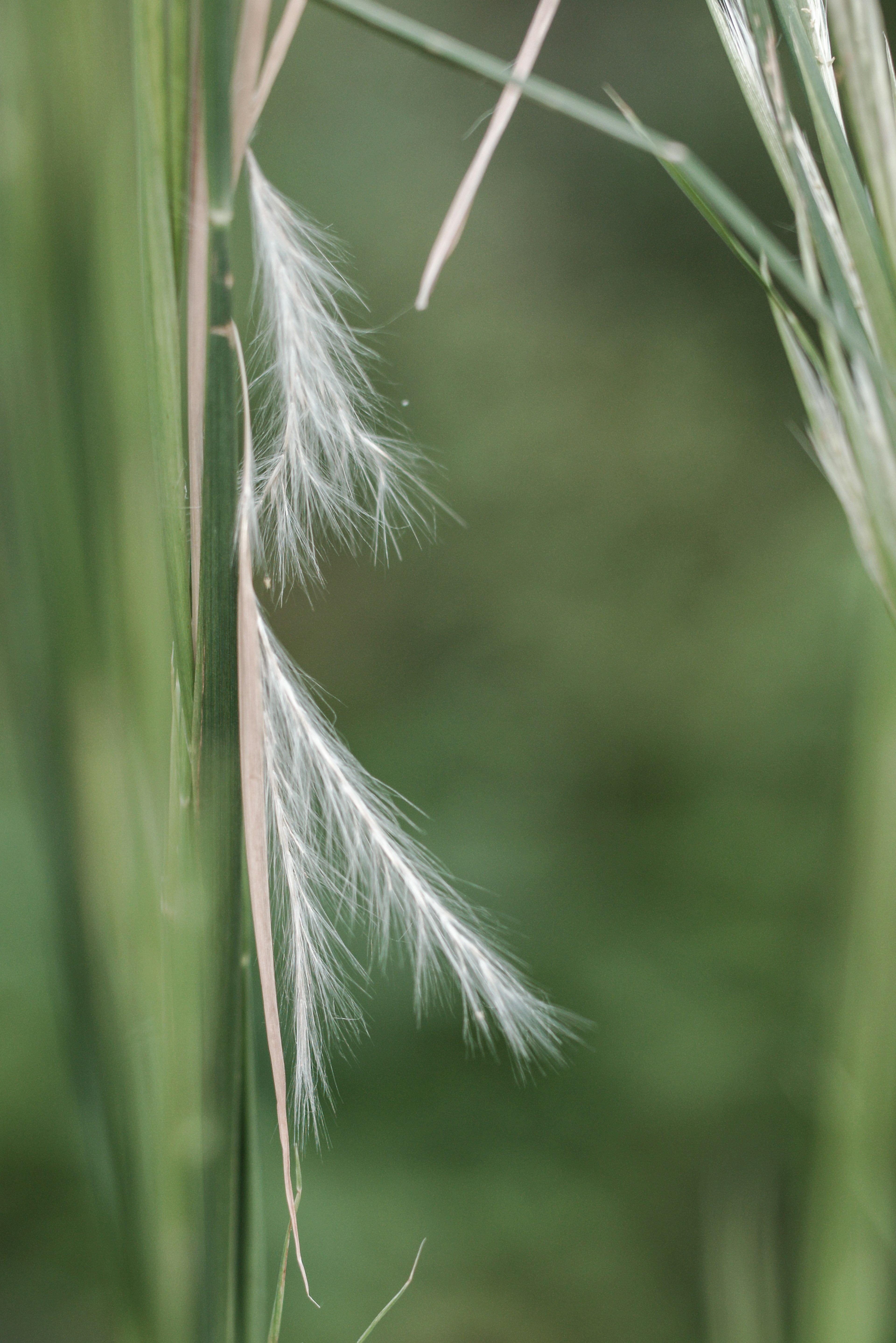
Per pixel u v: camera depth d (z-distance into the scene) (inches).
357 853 12.1
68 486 11.7
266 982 11.9
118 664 11.8
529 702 53.6
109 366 11.7
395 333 65.9
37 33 11.6
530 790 49.1
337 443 12.0
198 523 11.8
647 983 37.6
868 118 12.0
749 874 41.3
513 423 61.8
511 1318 29.9
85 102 11.7
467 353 64.4
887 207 12.0
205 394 11.8
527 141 73.5
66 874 11.9
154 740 11.9
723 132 69.5
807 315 20.4
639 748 50.1
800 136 12.0
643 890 42.3
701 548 58.3
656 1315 30.4
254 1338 12.1
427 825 45.4
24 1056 28.3
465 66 11.6
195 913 11.9
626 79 72.4
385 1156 32.6
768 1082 33.6
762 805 44.6
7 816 28.8
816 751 45.1
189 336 11.8
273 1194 17.7
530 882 42.3
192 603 11.8
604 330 67.1
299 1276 29.0
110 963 11.9
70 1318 26.3
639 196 70.3
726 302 67.5
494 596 58.6
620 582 57.1
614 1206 32.5
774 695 48.3
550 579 58.3
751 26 12.1
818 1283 13.1
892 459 11.9
